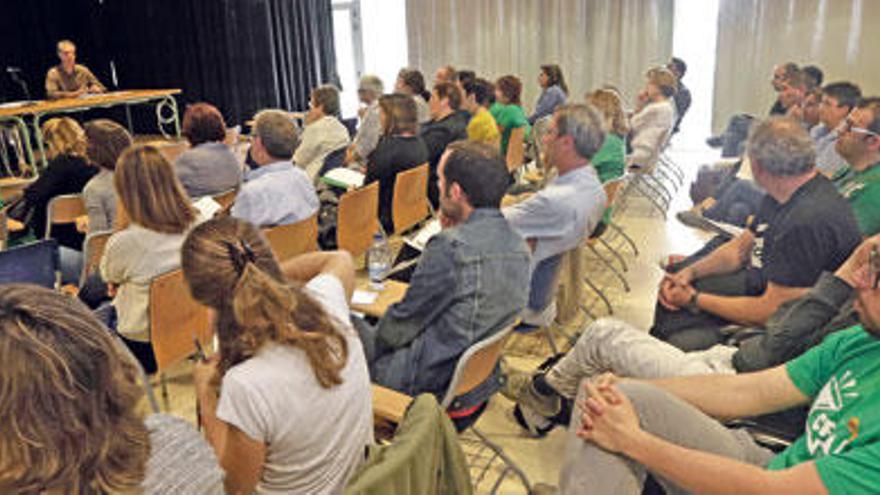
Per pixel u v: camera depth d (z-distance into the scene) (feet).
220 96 31.30
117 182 7.32
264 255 4.21
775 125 7.17
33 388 2.23
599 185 9.01
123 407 2.48
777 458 4.92
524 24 26.71
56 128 12.53
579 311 11.89
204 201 10.61
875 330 4.32
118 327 7.85
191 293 4.10
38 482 2.29
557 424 8.09
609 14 25.45
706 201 12.14
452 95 15.66
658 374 6.30
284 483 4.36
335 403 4.29
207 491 2.95
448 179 6.40
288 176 10.17
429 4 27.96
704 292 8.06
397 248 14.39
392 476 3.39
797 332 5.79
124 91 29.71
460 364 5.86
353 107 31.24
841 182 8.39
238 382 3.98
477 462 7.95
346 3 29.96
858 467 3.91
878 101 8.11
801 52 22.88
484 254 6.15
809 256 6.75
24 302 2.38
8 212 13.12
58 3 31.40
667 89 16.72
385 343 6.53
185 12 30.53
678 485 4.56
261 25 29.78
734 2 23.52
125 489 2.45
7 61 31.42
